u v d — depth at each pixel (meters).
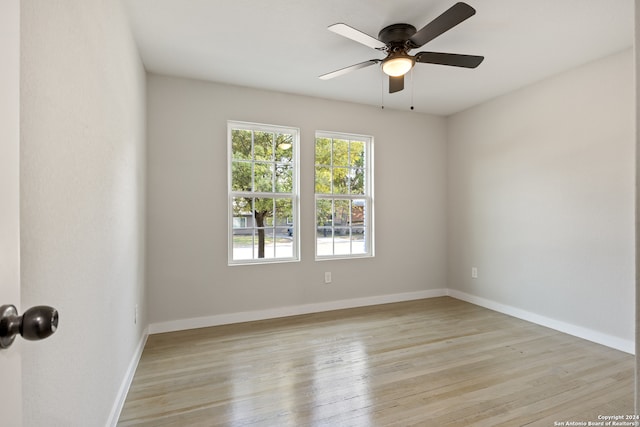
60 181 1.05
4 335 0.50
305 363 2.44
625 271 2.63
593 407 1.88
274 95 3.54
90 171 1.34
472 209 4.09
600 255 2.79
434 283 4.43
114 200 1.74
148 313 3.03
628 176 2.61
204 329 3.16
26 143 0.83
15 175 0.56
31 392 0.85
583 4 2.08
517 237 3.51
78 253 1.20
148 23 2.25
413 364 2.42
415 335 3.00
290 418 1.79
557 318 3.13
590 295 2.86
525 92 3.43
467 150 4.16
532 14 2.18
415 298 4.29
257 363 2.44
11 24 0.54
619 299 2.67
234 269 3.36
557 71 3.05
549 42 2.54
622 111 2.65
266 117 3.50
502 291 3.69
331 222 3.92
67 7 1.10
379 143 4.09
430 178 4.39
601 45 2.58
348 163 4.02
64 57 1.08
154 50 2.63
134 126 2.36
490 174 3.83
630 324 2.60
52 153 0.99
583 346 2.73
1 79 0.51
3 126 0.52
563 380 2.18
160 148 3.08
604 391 2.05
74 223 1.17
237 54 2.72
